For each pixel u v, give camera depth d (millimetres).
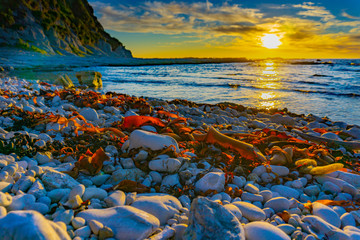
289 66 68438
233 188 3400
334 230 2500
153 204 2639
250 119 9594
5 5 91375
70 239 1896
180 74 40031
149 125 5230
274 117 9453
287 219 2717
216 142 4430
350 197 3344
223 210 2215
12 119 5195
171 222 2510
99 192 2811
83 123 5402
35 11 105312
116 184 3264
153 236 2211
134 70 51250
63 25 122438
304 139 6168
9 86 10211
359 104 14289
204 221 2084
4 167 3076
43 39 100188
